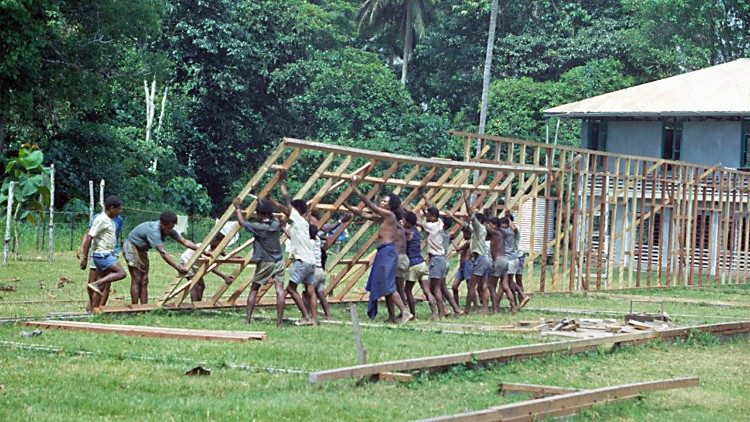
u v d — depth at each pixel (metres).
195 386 13.57
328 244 23.58
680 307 30.38
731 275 43.88
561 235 33.81
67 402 12.37
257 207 20.81
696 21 66.81
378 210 22.11
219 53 61.91
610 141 54.72
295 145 21.14
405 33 75.69
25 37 40.69
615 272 46.56
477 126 68.69
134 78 49.50
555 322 22.23
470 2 74.56
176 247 43.84
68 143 51.12
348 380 14.08
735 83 52.06
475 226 24.81
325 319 21.94
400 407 12.66
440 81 79.69
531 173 29.08
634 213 37.25
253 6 62.41
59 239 41.19
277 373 14.60
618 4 75.75
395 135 61.56
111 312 21.08
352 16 81.19
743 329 22.94
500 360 16.45
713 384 15.91
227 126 63.47
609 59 70.31
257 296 23.30
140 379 13.90
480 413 11.32
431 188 25.92
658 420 12.84
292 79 62.62
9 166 35.78
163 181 58.28
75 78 45.31
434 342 18.69
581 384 15.16
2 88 43.09
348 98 61.62
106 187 51.72
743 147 50.75
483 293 25.25
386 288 21.86
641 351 19.33
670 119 52.94
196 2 61.59
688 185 40.47
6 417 11.45
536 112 66.38
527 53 73.75
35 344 16.52
